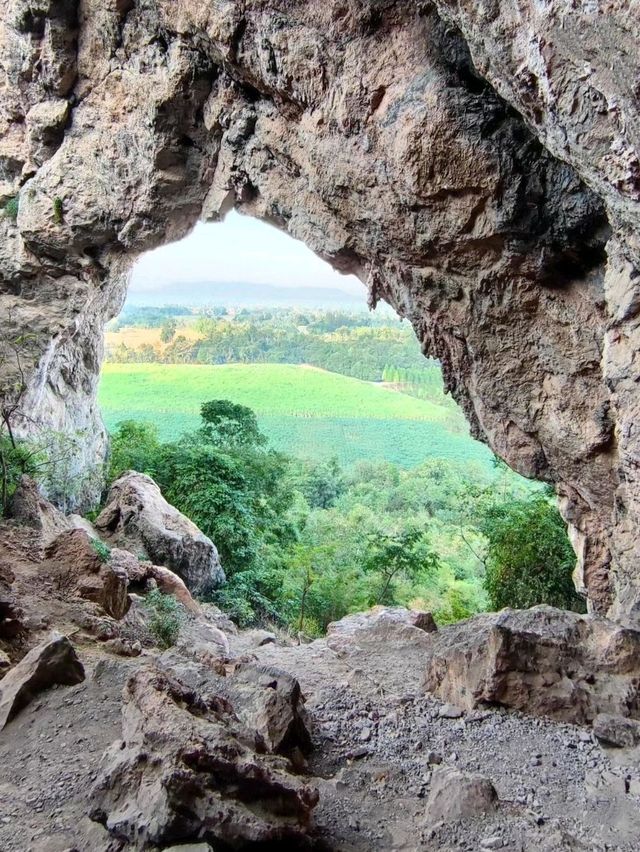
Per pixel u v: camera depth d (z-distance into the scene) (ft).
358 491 134.00
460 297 40.22
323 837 16.30
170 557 66.54
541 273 36.29
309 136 40.22
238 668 26.50
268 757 16.46
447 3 23.41
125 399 179.73
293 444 164.35
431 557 83.92
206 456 85.76
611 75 18.65
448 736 22.33
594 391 38.01
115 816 14.15
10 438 54.19
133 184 55.36
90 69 54.70
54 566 34.50
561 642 24.16
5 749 18.92
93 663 24.94
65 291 64.75
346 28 35.65
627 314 28.89
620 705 22.86
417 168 34.86
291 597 80.33
